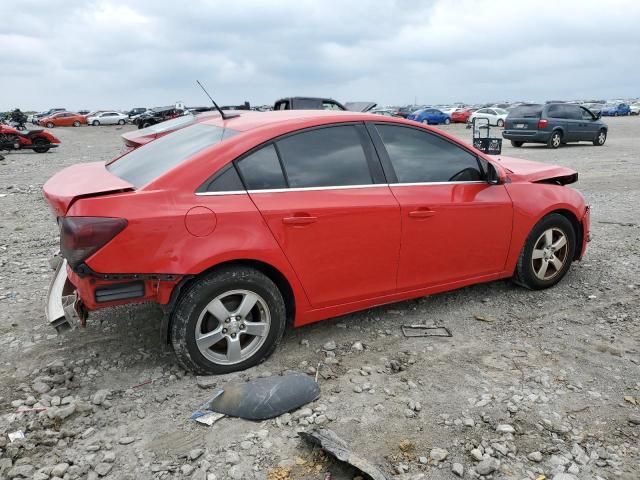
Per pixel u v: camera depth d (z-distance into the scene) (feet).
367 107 45.91
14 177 47.26
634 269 18.34
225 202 11.14
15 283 17.75
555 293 16.34
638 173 42.19
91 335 13.67
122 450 9.39
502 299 15.88
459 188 14.15
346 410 10.46
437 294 16.30
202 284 11.03
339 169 12.57
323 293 12.53
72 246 10.02
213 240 10.92
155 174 11.37
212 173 11.15
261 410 10.22
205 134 12.79
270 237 11.49
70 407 10.39
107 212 10.18
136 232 10.30
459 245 14.25
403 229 13.15
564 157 55.31
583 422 10.05
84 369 12.08
